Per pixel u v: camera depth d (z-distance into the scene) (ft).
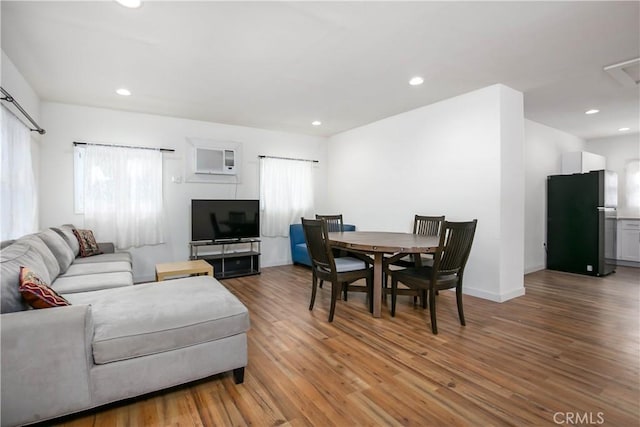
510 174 11.63
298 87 11.54
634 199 19.33
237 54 8.96
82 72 10.06
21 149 9.34
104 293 6.97
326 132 18.89
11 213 8.54
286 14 7.04
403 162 14.92
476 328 8.96
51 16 7.04
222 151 16.22
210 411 5.36
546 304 11.10
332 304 9.53
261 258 17.83
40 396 4.61
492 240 11.44
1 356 4.39
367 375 6.50
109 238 13.66
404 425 5.02
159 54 8.92
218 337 5.97
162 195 14.99
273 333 8.63
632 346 7.79
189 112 14.53
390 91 11.95
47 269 7.52
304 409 5.42
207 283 7.87
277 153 18.40
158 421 5.11
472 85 11.36
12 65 9.26
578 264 16.22
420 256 10.88
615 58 9.25
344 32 7.82
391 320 9.62
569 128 18.11
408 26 7.55
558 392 5.88
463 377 6.40
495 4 6.68
